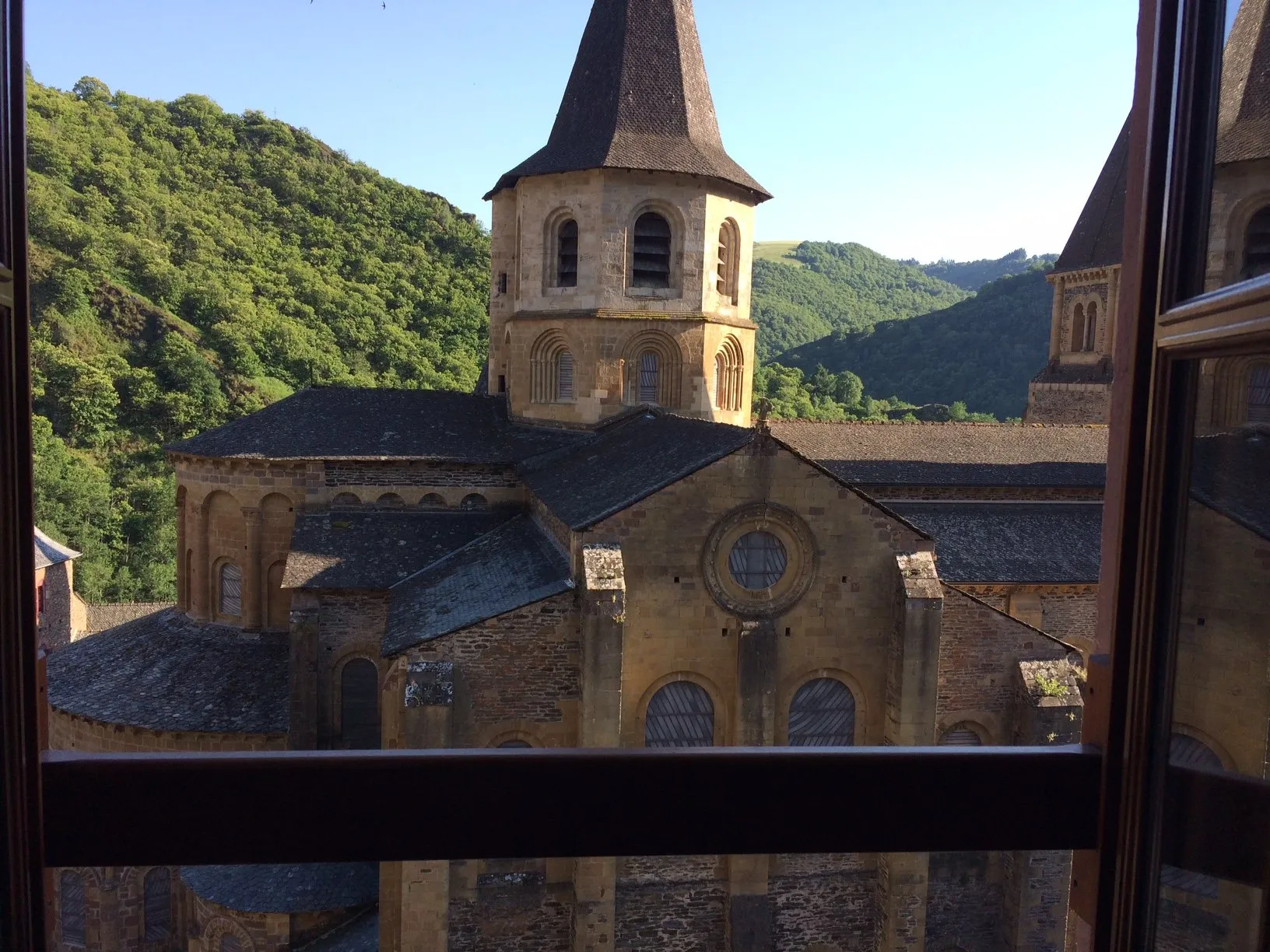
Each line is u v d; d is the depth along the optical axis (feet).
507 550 91.04
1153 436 12.62
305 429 103.30
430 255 388.78
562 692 73.00
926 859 73.56
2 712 11.72
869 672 76.33
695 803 14.62
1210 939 11.71
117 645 104.01
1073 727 77.87
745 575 74.43
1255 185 12.07
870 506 75.05
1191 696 12.08
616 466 88.48
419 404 112.88
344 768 14.11
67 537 214.90
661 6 107.96
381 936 71.05
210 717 89.51
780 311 556.92
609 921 70.33
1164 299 12.55
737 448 72.79
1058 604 100.48
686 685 74.54
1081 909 14.88
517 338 112.06
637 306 105.70
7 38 11.51
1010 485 108.99
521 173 106.22
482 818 14.40
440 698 68.59
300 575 91.50
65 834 13.62
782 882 75.05
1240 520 11.12
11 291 11.48
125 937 90.68
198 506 104.78
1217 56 12.21
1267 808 10.78
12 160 11.59
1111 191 149.07
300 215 384.27
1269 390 10.71
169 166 386.93
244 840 14.06
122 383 270.05
